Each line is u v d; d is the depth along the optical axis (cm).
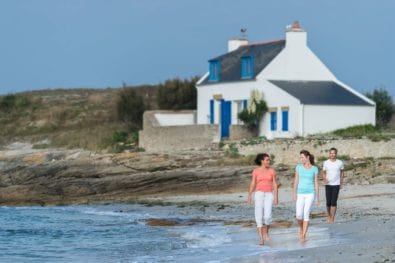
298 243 2700
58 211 4841
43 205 5366
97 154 6450
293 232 3019
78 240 3388
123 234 3500
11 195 5619
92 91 10344
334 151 3231
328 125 6147
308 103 6088
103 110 9094
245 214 4056
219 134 6372
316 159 5625
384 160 5350
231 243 2866
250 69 6519
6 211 4906
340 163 3247
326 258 2314
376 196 4362
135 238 3316
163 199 5116
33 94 10175
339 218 3425
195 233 3303
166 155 5706
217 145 6078
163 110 7650
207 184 5303
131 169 5544
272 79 6450
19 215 4622
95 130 8169
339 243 2620
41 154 6650
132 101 8256
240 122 6519
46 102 9694
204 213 4184
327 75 6594
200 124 6506
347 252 2398
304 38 6556
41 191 5647
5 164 6431
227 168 5356
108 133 7844
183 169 5497
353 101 6234
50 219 4344
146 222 3878
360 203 4031
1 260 2823
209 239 3061
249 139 6131
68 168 5659
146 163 5556
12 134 8862
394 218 3309
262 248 2652
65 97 9888
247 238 2992
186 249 2833
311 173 2748
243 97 6544
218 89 6812
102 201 5325
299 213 2758
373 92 7162
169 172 5388
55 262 2745
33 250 3103
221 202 4694
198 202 4769
